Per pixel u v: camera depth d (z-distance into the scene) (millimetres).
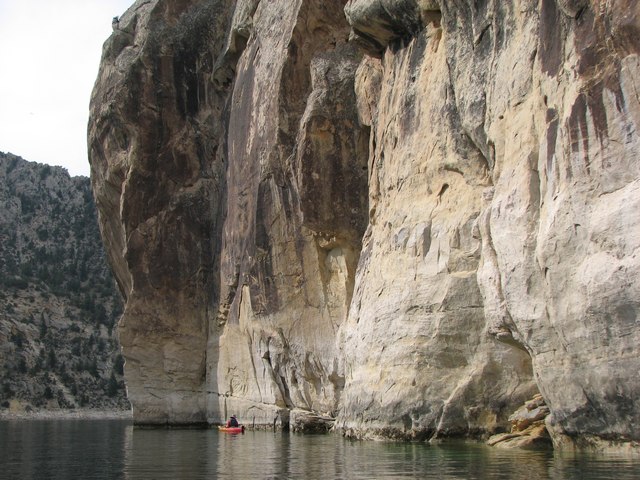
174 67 44656
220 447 23641
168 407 41969
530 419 18703
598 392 14828
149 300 42688
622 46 14922
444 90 23078
